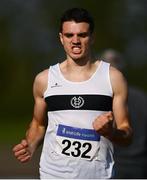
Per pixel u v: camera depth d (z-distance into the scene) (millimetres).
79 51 9484
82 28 9461
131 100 12289
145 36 58562
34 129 10133
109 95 9578
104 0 58031
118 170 12188
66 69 9703
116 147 12164
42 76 9789
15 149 9695
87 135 9531
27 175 20391
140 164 12211
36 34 61125
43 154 9828
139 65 58125
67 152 9578
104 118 8820
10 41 61031
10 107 57375
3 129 46281
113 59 12391
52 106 9656
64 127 9562
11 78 59094
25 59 60219
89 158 9555
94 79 9602
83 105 9523
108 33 58062
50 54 60750
